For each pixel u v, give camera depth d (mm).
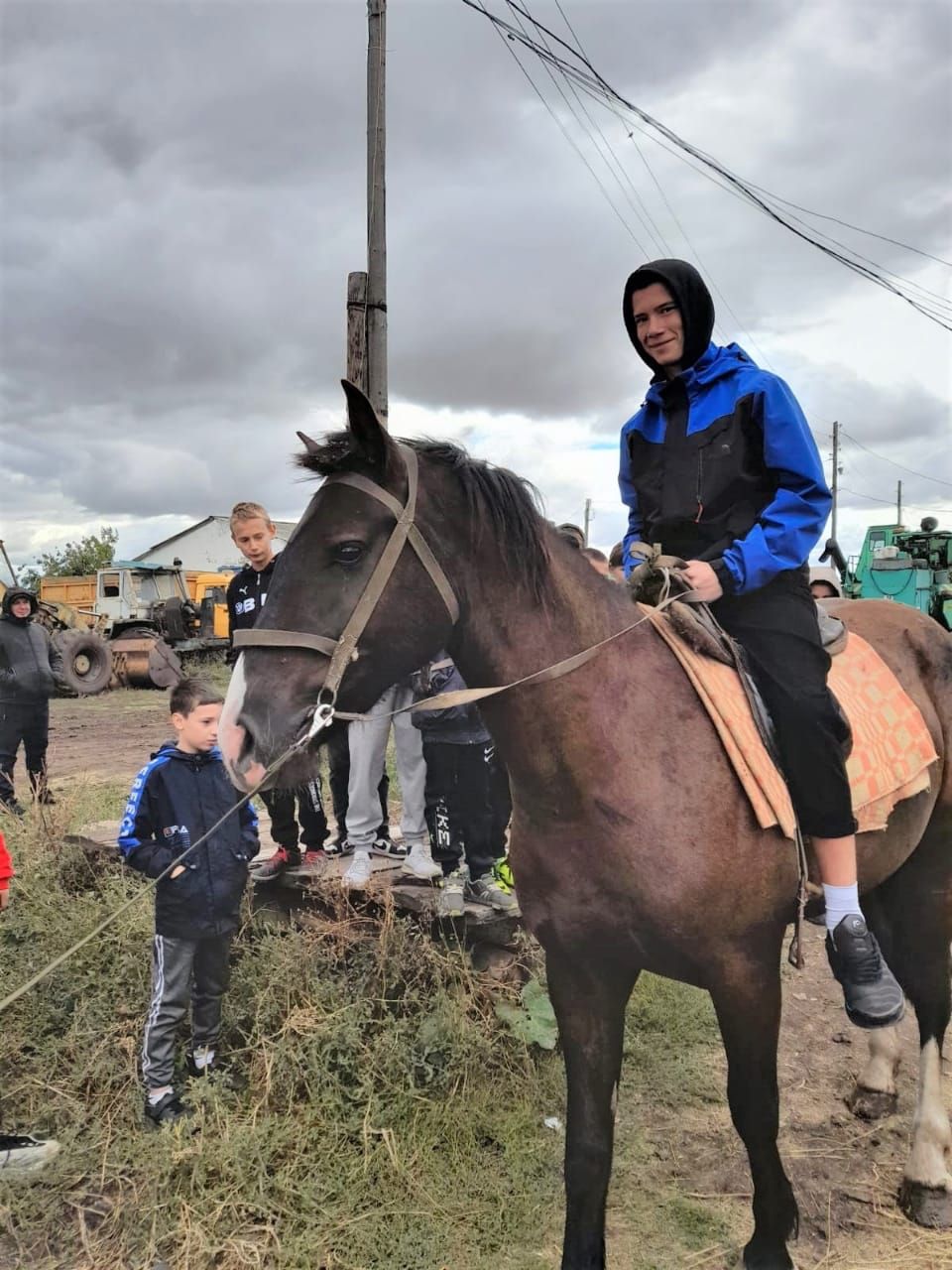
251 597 4020
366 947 3168
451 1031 2895
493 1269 2324
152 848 2803
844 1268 2389
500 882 3389
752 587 2059
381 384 6000
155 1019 2816
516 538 1868
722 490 2174
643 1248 2439
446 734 3195
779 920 2043
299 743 1664
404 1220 2459
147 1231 2393
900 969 2818
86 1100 2936
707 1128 3000
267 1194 2492
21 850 4215
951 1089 3260
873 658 2633
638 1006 3703
